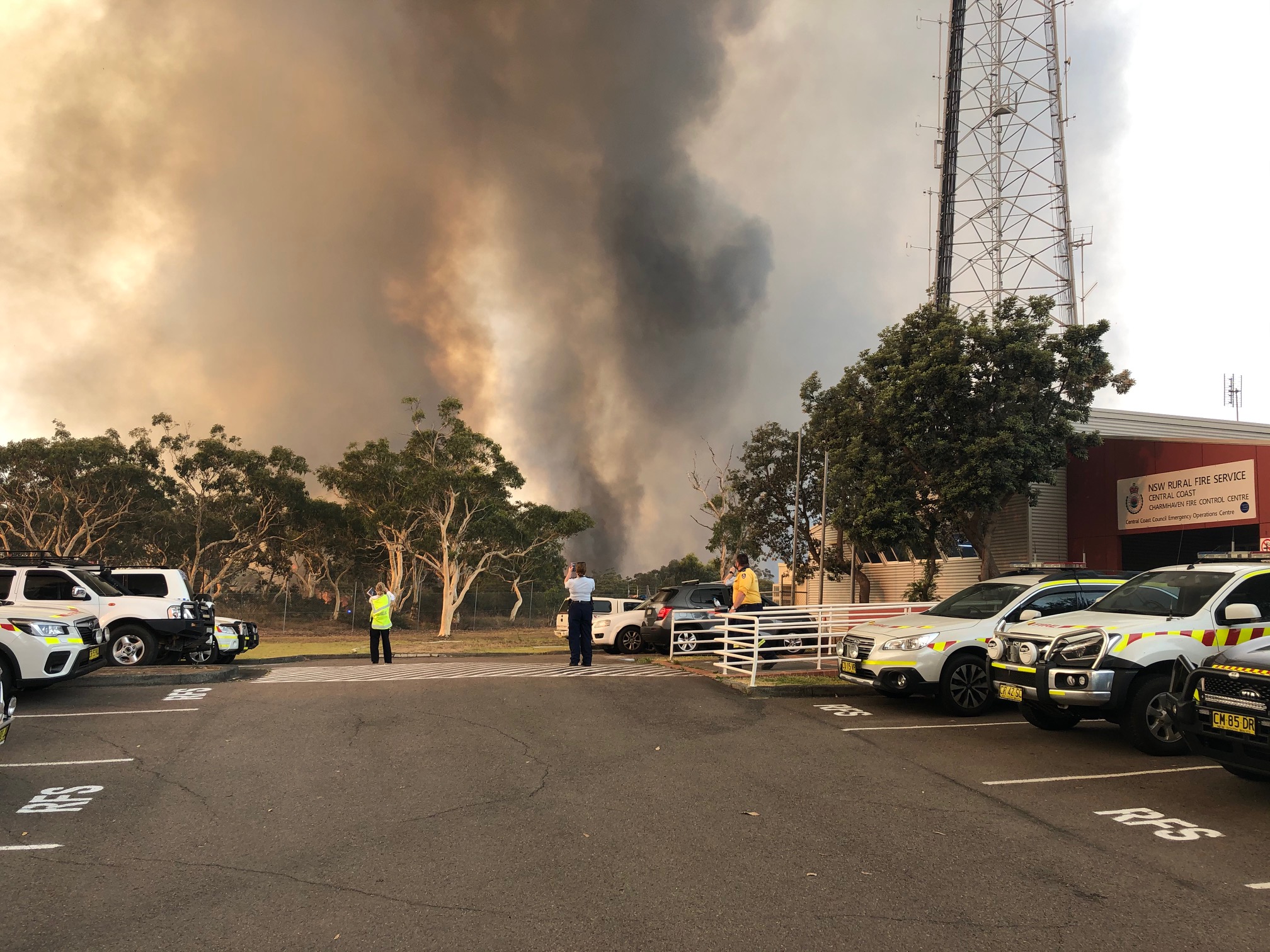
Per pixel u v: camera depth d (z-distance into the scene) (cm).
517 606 5478
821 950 396
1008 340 2484
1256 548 2434
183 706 1060
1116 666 803
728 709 1075
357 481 4919
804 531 3828
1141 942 406
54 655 1032
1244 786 701
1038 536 2833
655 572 7131
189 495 5181
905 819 609
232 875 497
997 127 3519
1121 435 3039
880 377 2669
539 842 555
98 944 405
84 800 652
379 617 1828
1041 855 531
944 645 1045
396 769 746
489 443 4766
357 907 449
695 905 448
